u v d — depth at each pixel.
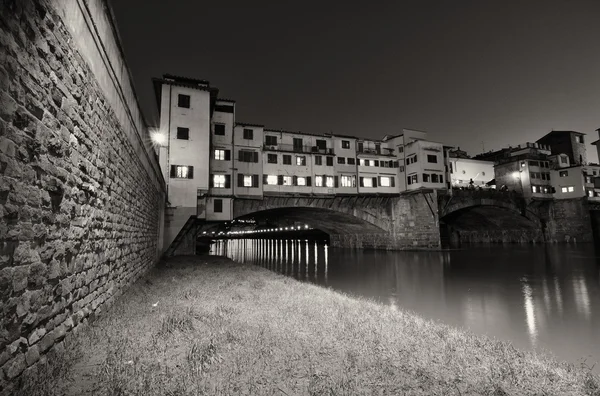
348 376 5.78
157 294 12.27
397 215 53.91
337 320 9.62
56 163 5.78
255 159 41.31
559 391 5.81
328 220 57.56
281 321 9.20
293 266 35.53
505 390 5.60
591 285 21.86
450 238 73.19
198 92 34.12
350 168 49.62
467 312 15.24
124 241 11.72
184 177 32.34
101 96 8.38
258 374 5.70
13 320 4.42
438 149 51.78
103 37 8.43
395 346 7.50
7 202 4.27
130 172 12.66
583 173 64.75
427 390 5.48
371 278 26.28
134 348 6.34
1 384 4.09
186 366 5.72
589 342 11.08
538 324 13.23
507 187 66.06
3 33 4.14
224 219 37.78
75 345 6.09
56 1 5.70
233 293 13.40
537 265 32.22
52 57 5.59
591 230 61.34
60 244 5.99
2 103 4.14
